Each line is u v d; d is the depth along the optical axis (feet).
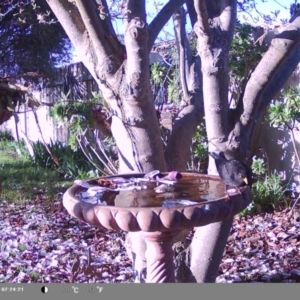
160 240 8.41
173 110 19.53
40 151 33.53
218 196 8.02
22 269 14.02
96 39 8.98
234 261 14.47
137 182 9.13
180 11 12.57
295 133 21.06
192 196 8.07
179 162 10.89
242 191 8.02
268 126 22.50
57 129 37.88
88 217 7.30
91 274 11.17
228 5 9.28
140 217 6.96
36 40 39.60
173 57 20.61
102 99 17.56
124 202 7.71
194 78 11.88
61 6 9.46
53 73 39.24
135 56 8.66
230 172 8.14
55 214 20.56
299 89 18.98
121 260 14.67
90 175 24.29
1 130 48.96
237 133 9.29
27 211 21.15
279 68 9.23
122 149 9.75
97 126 17.07
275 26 13.87
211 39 9.00
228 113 9.44
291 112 18.53
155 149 9.54
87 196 8.23
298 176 20.98
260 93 9.32
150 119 9.27
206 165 21.35
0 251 15.84
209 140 9.48
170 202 7.61
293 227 17.37
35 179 28.12
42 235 17.63
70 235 17.69
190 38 17.95
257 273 13.47
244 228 17.74
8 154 39.75
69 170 28.25
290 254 14.93
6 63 40.70
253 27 19.38
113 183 9.05
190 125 11.18
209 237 9.63
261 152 23.11
